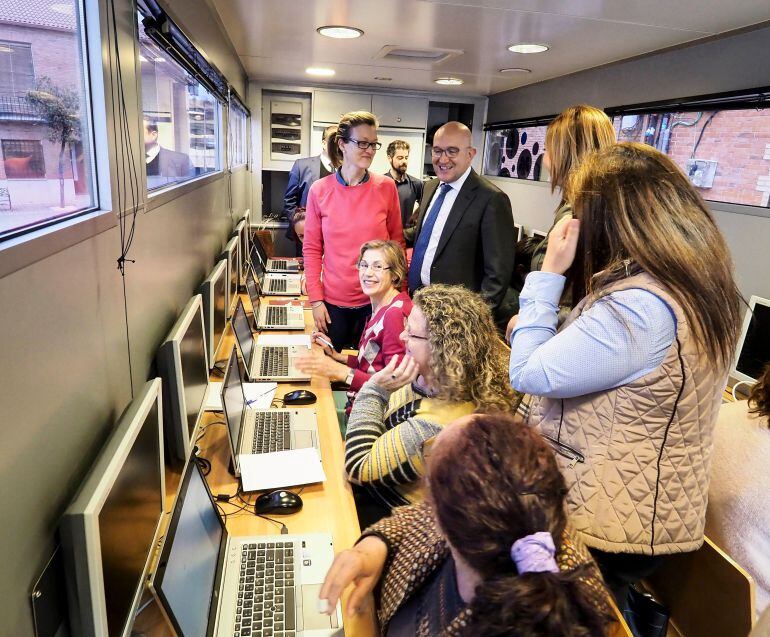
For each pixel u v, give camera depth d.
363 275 2.40
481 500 0.67
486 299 2.73
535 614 0.57
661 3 2.66
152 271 1.71
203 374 1.88
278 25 3.50
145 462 1.11
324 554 1.31
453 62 4.49
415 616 0.91
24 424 0.82
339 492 1.58
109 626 0.84
